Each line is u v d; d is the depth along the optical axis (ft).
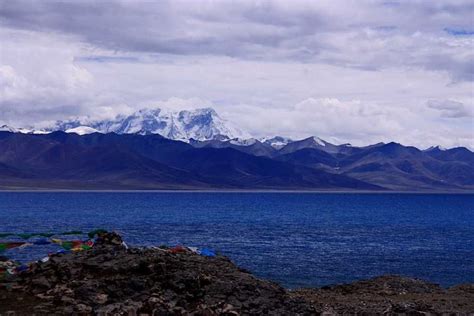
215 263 107.76
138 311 84.84
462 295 131.64
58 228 361.71
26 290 92.53
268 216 547.08
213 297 92.84
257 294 96.22
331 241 312.29
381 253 261.44
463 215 619.26
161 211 608.19
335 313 98.94
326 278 188.96
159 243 286.46
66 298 88.02
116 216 509.76
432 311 105.09
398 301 119.75
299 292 132.05
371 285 141.38
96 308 86.02
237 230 374.63
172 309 86.12
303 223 457.68
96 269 96.84
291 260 229.66
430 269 215.31
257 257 237.25
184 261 104.27
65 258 101.30
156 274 95.86
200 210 641.40
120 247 106.93
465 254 261.24
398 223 476.54
